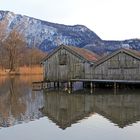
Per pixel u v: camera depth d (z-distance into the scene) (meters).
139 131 19.86
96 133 19.55
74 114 26.62
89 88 49.84
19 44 102.31
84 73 49.06
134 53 45.06
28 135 19.28
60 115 26.19
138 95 38.78
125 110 27.91
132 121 23.09
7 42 99.94
